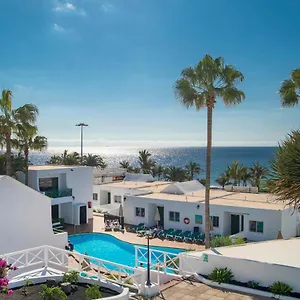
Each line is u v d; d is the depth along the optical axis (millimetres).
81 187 34938
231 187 38844
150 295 12516
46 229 21188
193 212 29125
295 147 11484
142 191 36562
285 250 14922
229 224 28594
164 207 30766
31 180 31812
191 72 22750
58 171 33031
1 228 18828
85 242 28391
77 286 12781
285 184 11609
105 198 41219
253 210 26453
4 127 28219
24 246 19906
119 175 53406
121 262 23297
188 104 23031
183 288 13164
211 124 22734
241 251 14859
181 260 14898
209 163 22703
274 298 12117
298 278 12180
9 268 11852
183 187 35969
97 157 76750
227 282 13305
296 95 19891
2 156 30641
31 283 12836
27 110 29203
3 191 18969
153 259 22641
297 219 27781
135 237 28531
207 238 22688
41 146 32375
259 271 12930
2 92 28828
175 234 28172
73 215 33562
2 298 11500
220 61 22562
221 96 22531
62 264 16250
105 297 11727
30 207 20344
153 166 73625
